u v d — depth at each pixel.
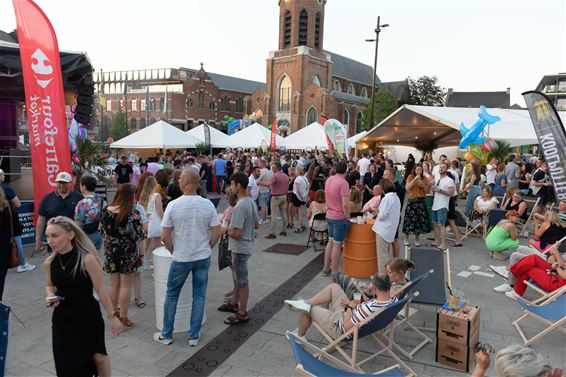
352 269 6.39
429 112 14.09
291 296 5.75
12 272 6.56
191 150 28.38
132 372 3.78
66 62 8.20
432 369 3.92
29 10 7.05
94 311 3.07
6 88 11.05
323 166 13.97
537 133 8.08
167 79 65.81
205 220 4.23
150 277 6.46
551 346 4.35
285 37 58.97
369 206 7.42
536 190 11.14
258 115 52.41
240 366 3.91
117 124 64.06
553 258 5.34
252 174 11.39
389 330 4.47
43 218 6.02
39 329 4.64
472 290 6.04
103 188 10.48
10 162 12.45
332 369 3.08
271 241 9.06
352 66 73.81
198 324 4.32
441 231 8.20
